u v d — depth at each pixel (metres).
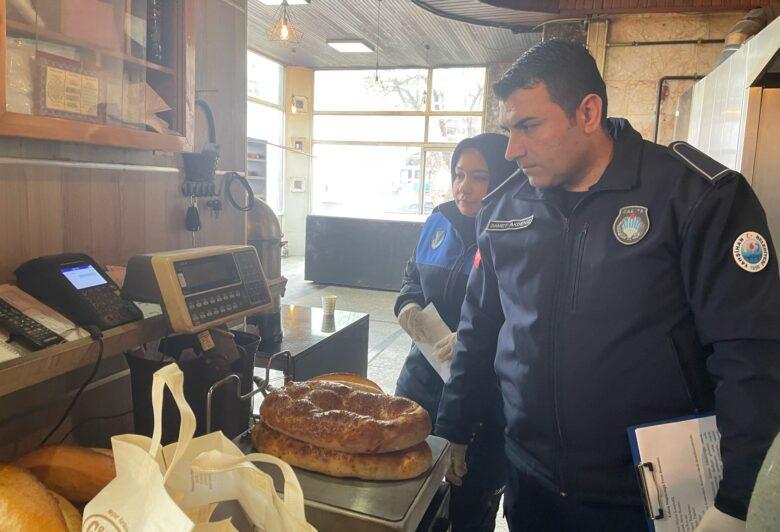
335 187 10.79
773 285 0.90
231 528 0.60
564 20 5.60
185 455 0.62
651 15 5.28
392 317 5.99
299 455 0.87
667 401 1.02
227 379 0.98
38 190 1.18
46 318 0.99
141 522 0.50
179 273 1.10
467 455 1.59
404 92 10.19
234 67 1.86
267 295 1.31
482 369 1.38
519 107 1.05
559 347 1.09
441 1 5.62
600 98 1.05
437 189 10.32
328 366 2.05
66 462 0.76
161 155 1.53
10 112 0.92
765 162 2.57
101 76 1.13
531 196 1.19
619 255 1.03
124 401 1.43
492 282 1.33
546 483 1.15
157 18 1.32
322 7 6.77
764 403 0.85
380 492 0.82
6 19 0.92
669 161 1.04
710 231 0.95
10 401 1.15
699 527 0.88
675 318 1.01
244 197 1.95
